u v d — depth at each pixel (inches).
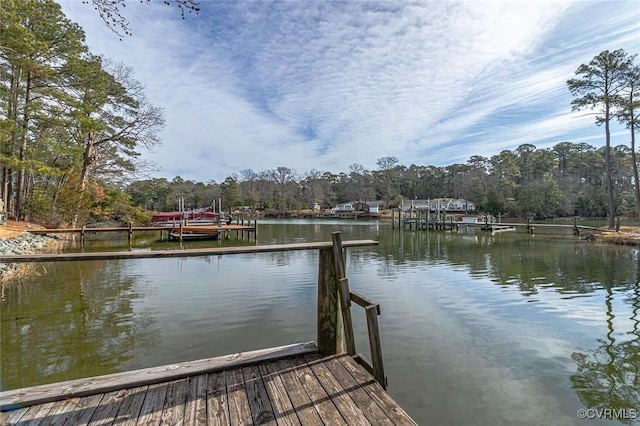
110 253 81.2
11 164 492.4
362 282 317.7
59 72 549.6
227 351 161.0
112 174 759.1
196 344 169.2
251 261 444.5
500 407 119.0
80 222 685.9
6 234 440.1
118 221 902.4
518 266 397.4
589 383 134.8
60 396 76.7
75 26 555.2
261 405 74.3
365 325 198.4
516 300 253.1
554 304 242.4
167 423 67.8
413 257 479.5
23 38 427.2
